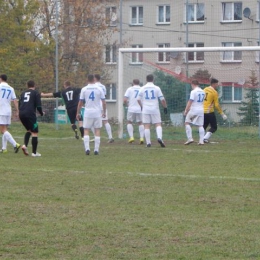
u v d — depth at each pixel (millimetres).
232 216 18312
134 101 41656
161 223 17438
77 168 28469
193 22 85312
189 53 52031
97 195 21500
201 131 40938
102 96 34312
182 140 44719
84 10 77000
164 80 49594
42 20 74438
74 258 14203
